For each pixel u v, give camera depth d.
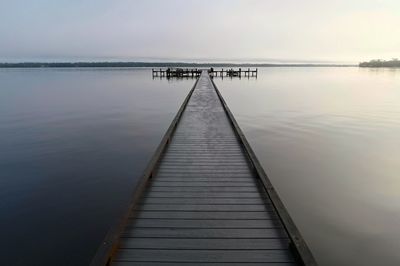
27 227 4.67
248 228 2.77
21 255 4.04
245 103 17.62
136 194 3.24
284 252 2.44
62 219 4.92
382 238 4.23
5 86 32.84
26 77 56.38
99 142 9.51
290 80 40.88
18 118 13.76
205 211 3.09
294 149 8.38
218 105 10.64
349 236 4.29
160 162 4.65
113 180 6.49
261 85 31.03
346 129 10.84
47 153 8.27
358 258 3.83
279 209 2.92
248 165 4.52
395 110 15.08
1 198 5.59
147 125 12.27
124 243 2.53
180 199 3.36
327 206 5.16
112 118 13.84
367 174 6.53
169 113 15.27
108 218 4.98
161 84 34.06
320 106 16.55
